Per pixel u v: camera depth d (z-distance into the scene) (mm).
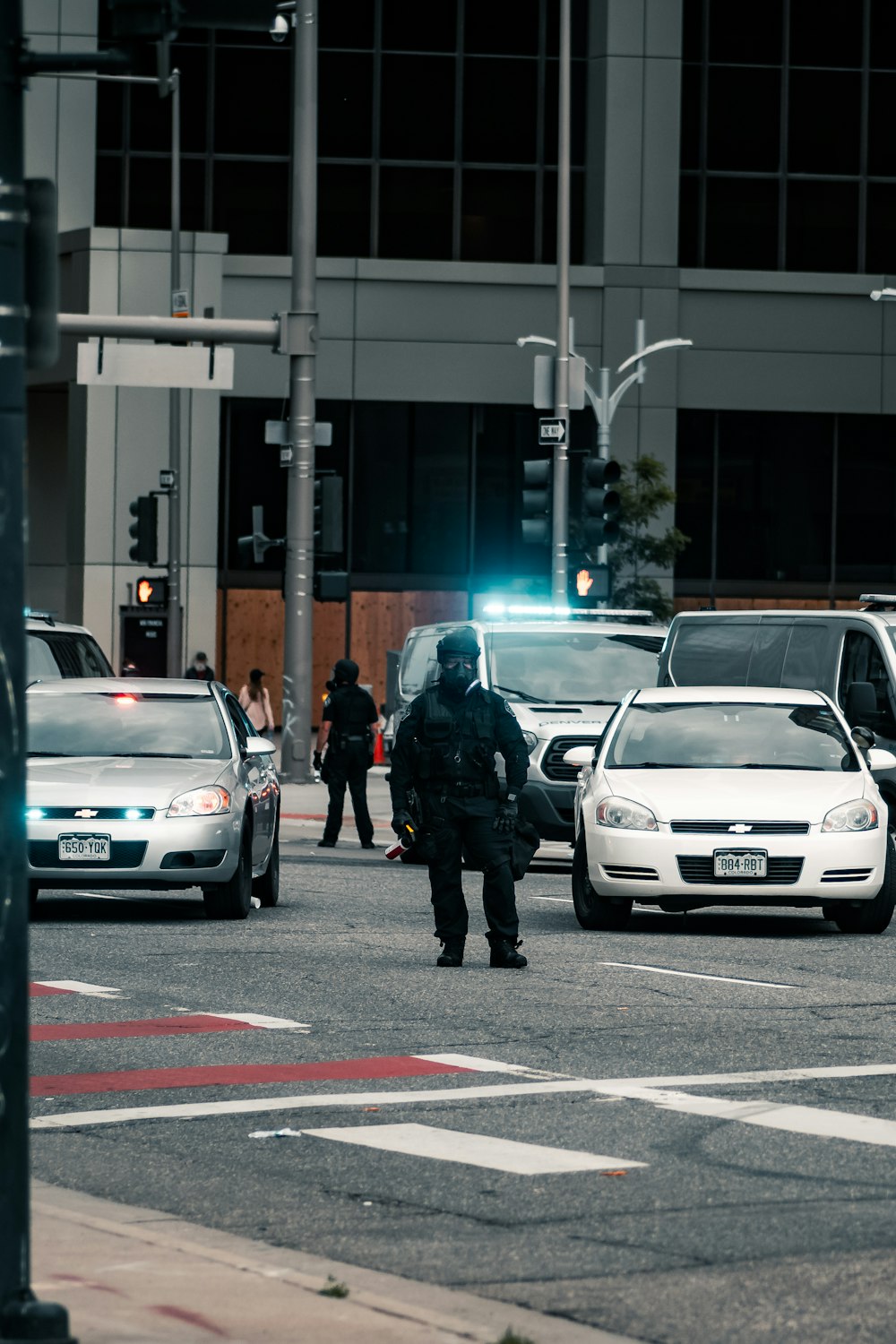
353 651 83000
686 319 82812
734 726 28578
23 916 8562
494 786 22719
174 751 28766
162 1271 10328
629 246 82312
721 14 83438
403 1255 11094
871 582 84125
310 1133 14219
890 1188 12562
